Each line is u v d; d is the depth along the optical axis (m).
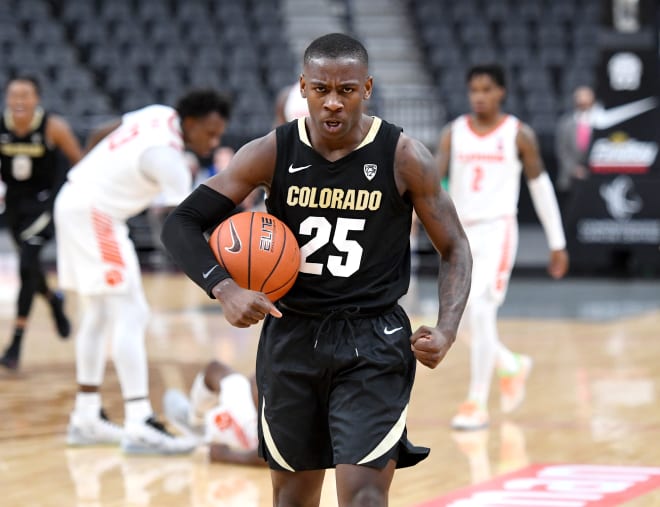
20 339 14.95
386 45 39.66
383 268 6.01
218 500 8.82
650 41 25.95
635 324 19.44
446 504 8.48
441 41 38.84
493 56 37.97
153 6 38.16
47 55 35.94
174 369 14.84
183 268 6.00
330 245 5.95
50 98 34.47
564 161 27.62
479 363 11.63
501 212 11.84
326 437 6.08
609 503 8.48
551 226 12.35
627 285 25.64
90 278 10.47
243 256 5.88
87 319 10.88
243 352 16.38
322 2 40.81
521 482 9.20
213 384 10.40
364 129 5.94
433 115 34.59
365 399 5.85
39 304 22.83
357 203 5.90
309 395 6.02
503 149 11.77
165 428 10.80
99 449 10.78
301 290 6.03
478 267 11.77
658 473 9.48
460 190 11.94
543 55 37.75
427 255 30.33
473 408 11.53
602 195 26.56
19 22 36.69
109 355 15.82
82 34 37.00
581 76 37.06
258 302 5.66
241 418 9.98
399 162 5.91
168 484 9.37
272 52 37.81
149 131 10.22
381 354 5.92
